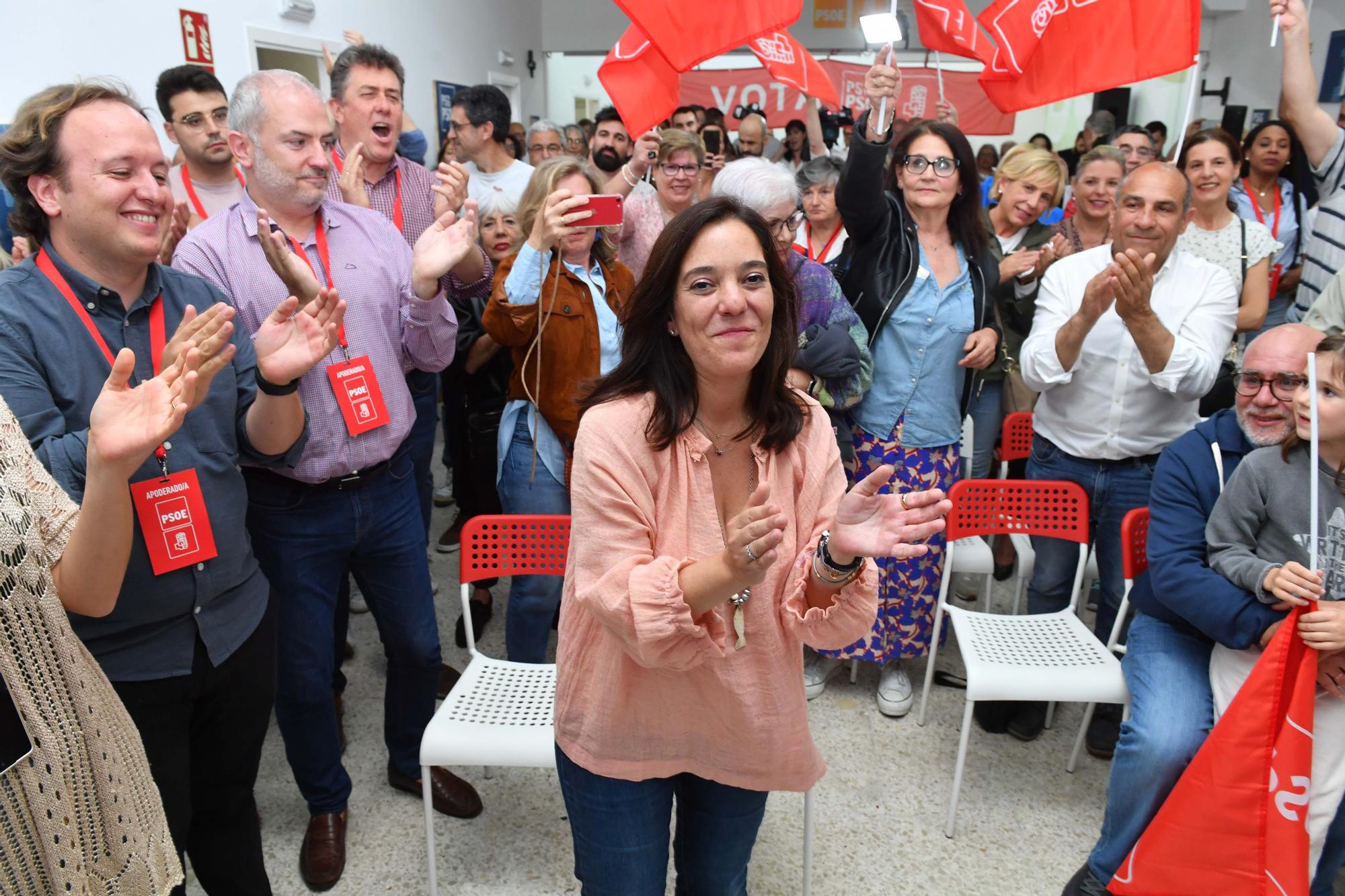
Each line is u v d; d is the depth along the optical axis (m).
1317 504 1.72
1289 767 1.61
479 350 3.11
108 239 1.33
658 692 1.27
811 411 1.32
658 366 1.22
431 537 3.90
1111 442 2.44
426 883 2.01
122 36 3.85
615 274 2.56
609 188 3.40
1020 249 3.57
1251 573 1.75
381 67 2.84
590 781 1.34
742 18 2.43
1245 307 3.18
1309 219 3.96
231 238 1.87
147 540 1.38
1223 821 1.67
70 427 1.37
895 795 2.32
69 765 1.07
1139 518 2.23
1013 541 2.89
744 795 1.38
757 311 1.14
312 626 1.96
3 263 2.21
